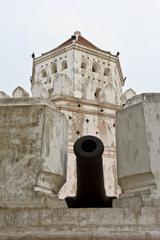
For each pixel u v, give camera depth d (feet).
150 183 17.58
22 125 19.29
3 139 19.04
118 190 68.44
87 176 20.92
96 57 100.53
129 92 72.33
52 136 19.54
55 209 16.57
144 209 16.26
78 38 107.24
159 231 15.33
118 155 19.52
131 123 19.47
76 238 15.34
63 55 98.02
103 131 74.33
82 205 22.45
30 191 17.52
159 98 19.30
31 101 20.29
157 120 18.70
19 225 16.24
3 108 19.94
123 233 15.33
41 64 101.60
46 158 18.61
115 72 102.37
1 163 18.42
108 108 76.69
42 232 15.65
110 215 16.21
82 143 20.66
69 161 65.41
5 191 17.70
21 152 18.57
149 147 18.04
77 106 73.05
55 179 18.95
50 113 19.88
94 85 84.89
